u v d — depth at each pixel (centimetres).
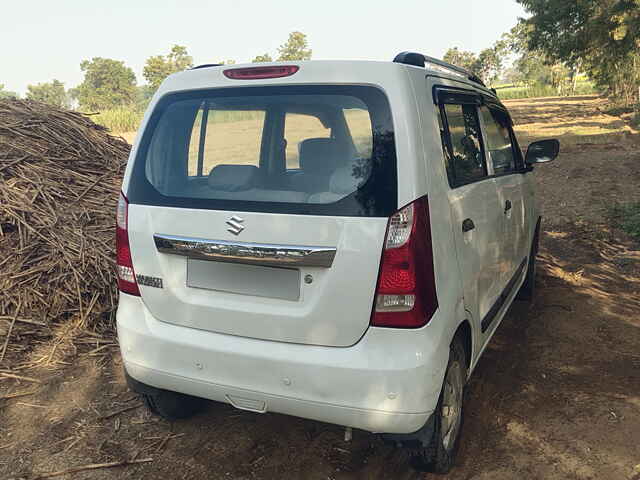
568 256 669
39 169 585
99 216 557
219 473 291
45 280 478
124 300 281
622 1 1794
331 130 239
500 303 370
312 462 298
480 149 345
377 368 227
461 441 312
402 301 226
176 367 264
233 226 244
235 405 259
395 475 286
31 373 397
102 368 406
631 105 3025
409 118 235
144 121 282
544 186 1109
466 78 362
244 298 248
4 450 311
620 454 297
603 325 469
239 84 262
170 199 262
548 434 317
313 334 237
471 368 302
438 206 245
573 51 2245
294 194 239
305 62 253
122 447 314
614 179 1121
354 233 226
